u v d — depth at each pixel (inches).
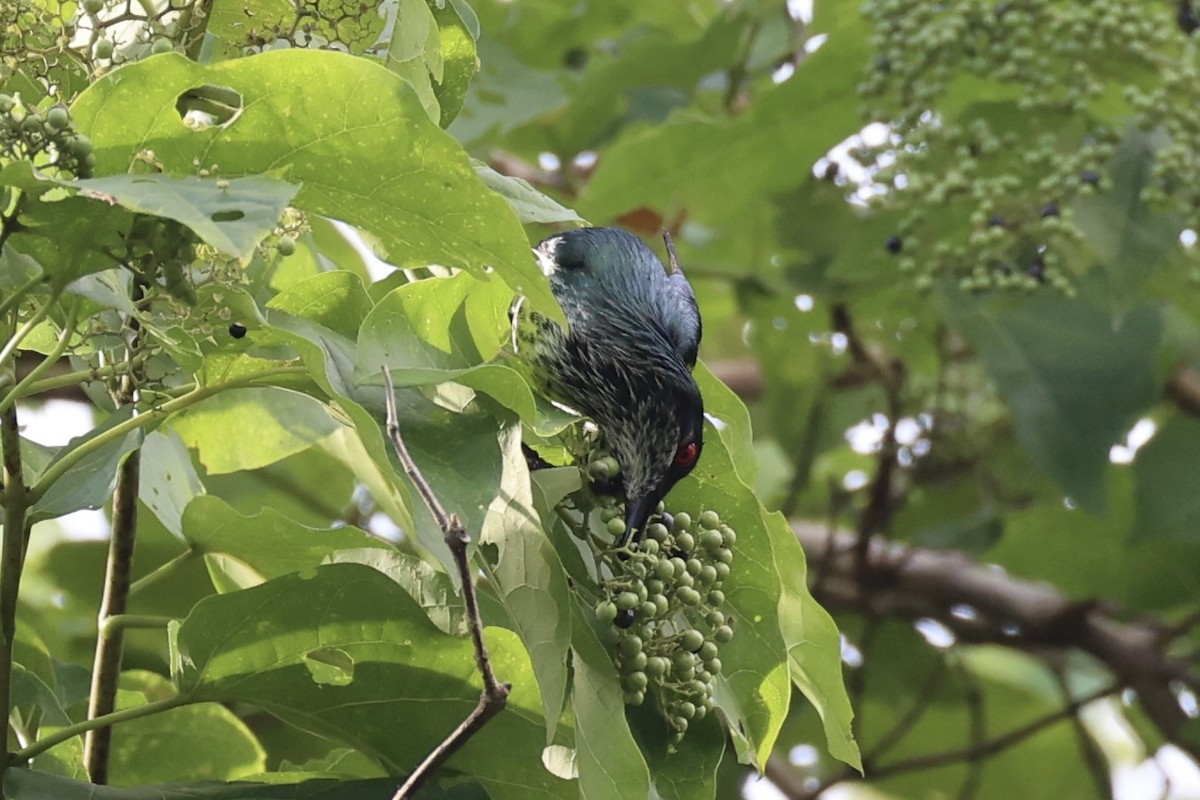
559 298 352.2
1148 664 536.4
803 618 293.4
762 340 557.9
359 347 234.7
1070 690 613.3
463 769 261.1
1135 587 540.7
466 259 223.1
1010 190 437.1
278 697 261.0
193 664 255.3
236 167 216.1
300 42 252.5
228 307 219.1
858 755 290.7
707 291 629.9
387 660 258.5
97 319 237.3
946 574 548.1
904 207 464.1
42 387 230.5
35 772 237.8
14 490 234.8
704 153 492.4
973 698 553.6
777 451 628.1
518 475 235.0
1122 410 463.5
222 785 251.3
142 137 211.9
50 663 317.7
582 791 231.1
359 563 255.8
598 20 571.2
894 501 573.3
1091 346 468.8
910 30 443.8
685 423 293.7
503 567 228.2
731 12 532.1
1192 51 434.3
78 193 201.9
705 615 259.8
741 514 281.4
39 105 235.9
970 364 553.9
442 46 278.2
